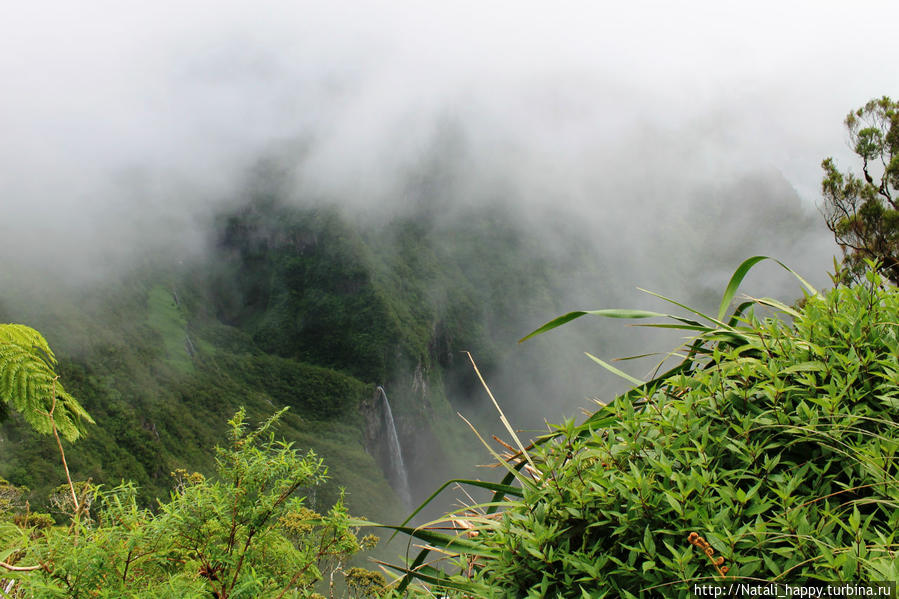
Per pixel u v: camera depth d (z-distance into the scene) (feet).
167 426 282.36
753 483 3.36
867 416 3.46
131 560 4.47
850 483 3.15
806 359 3.93
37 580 4.13
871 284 4.22
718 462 3.44
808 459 3.49
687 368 4.61
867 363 3.68
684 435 3.54
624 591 2.85
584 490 3.33
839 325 4.13
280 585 4.82
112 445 246.06
